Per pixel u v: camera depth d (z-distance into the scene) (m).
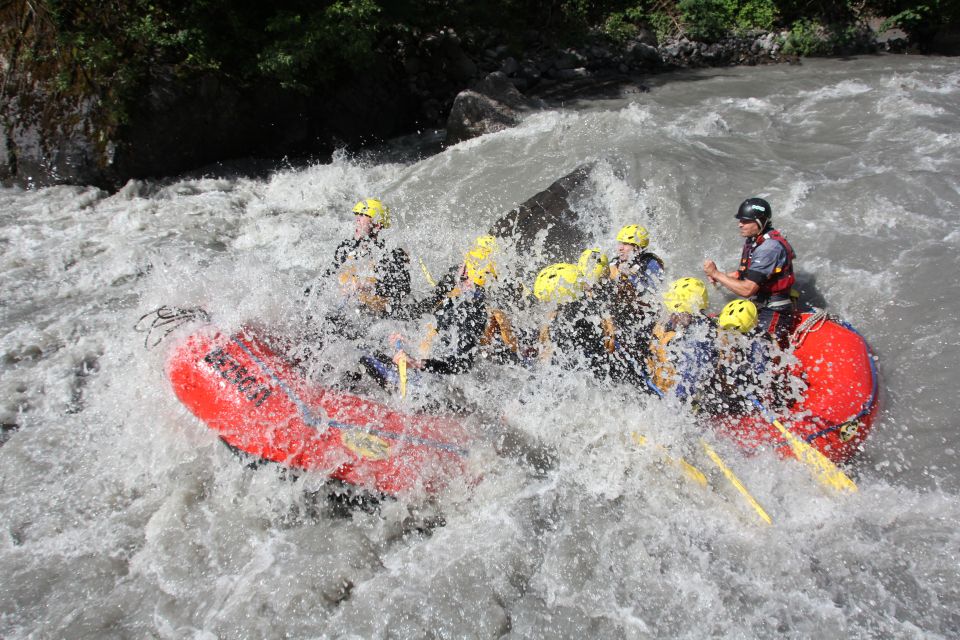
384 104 12.87
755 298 6.00
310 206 9.70
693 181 8.12
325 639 3.73
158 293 6.50
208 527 4.36
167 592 3.97
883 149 9.05
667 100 13.25
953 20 17.39
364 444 4.57
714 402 5.15
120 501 4.57
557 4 17.17
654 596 4.00
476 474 4.74
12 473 4.72
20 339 6.15
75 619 3.78
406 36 14.15
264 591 3.95
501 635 3.80
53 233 8.46
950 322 5.94
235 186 10.38
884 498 4.67
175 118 10.12
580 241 7.64
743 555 4.27
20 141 9.62
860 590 3.99
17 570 4.05
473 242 8.03
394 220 8.80
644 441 5.04
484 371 5.27
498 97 11.75
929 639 3.70
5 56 9.72
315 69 11.59
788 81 13.98
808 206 7.62
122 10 10.02
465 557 4.22
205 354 4.85
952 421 5.20
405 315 5.79
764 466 4.91
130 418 5.16
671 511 4.62
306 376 4.80
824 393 5.15
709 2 17.16
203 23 10.47
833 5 17.80
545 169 9.13
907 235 7.00
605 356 5.33
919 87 12.25
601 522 4.50
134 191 9.80
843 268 6.73
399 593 3.97
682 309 5.16
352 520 4.51
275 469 4.58
